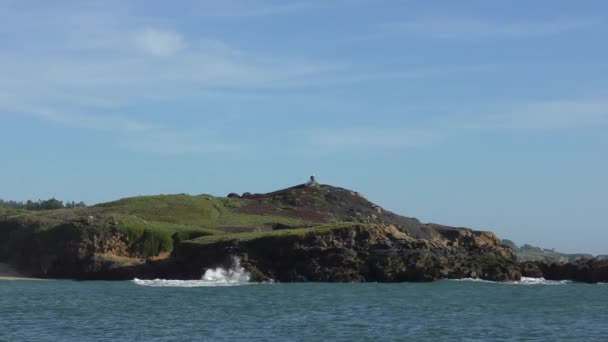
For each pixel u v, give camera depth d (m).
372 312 83.81
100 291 110.50
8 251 160.38
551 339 65.56
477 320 77.94
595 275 142.00
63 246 148.00
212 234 151.38
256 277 129.12
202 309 86.19
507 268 138.12
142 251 150.00
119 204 183.50
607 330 71.38
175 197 191.38
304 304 91.69
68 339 63.62
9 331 67.81
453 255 136.75
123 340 63.41
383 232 136.88
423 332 69.12
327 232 133.50
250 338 65.06
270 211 189.75
